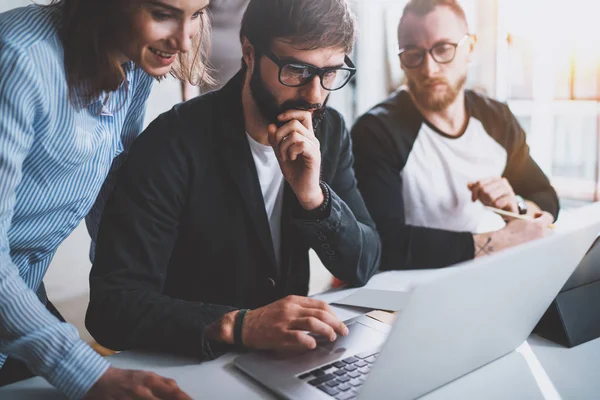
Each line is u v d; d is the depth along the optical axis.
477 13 2.97
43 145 0.89
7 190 0.79
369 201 1.91
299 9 1.04
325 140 1.29
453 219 2.12
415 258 1.69
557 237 0.78
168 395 0.75
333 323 0.93
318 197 1.15
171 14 0.84
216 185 1.18
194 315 0.95
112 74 0.91
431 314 0.68
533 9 2.99
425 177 2.09
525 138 2.27
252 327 0.93
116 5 0.85
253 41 1.11
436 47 2.03
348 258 1.20
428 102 2.07
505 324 0.85
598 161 3.05
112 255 1.07
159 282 1.11
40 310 0.78
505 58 3.05
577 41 3.01
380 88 3.25
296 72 1.08
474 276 0.70
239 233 1.21
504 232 1.76
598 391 0.83
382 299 1.14
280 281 1.28
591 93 3.03
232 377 0.86
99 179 1.07
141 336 0.95
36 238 1.02
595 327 1.00
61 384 0.77
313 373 0.83
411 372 0.74
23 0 2.37
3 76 0.78
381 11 3.17
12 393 0.83
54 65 0.86
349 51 1.12
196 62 1.17
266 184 1.25
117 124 1.08
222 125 1.18
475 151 2.15
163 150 1.14
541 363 0.91
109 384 0.76
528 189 2.26
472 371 0.88
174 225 1.15
